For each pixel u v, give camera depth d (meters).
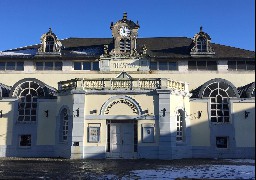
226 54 28.64
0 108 25.27
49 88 26.27
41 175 12.96
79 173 13.59
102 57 28.20
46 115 24.92
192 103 24.94
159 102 21.19
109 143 21.39
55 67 28.55
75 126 21.28
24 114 25.45
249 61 28.27
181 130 23.11
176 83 22.89
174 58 28.02
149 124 21.14
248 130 24.55
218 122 24.75
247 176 12.60
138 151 20.94
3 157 23.56
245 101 24.89
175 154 21.31
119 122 21.64
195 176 12.60
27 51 29.97
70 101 22.20
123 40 28.78
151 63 28.28
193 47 28.28
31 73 28.38
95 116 21.38
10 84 28.30
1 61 28.62
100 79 21.80
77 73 28.19
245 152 24.23
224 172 14.00
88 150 21.06
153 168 15.64
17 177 12.36
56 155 22.94
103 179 11.83
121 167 16.02
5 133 24.89
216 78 25.97
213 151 24.25
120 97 21.52
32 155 24.41
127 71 27.98
